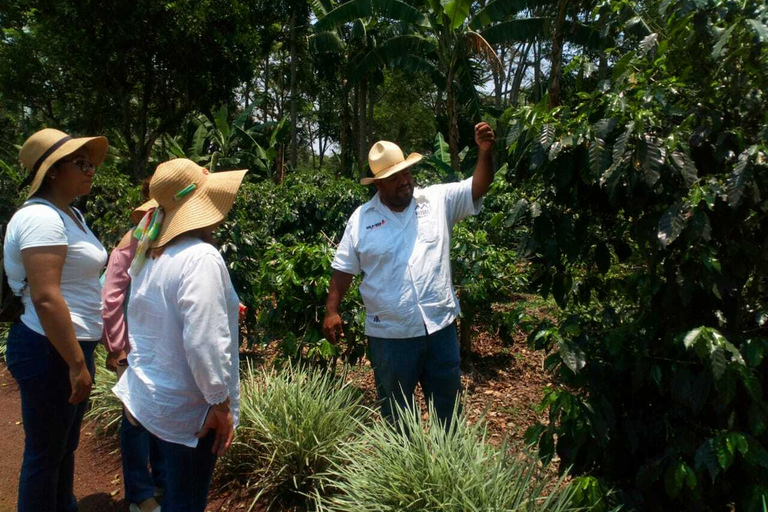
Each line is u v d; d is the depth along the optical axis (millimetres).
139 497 2703
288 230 8367
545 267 2412
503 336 5242
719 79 1994
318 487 2891
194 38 16781
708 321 2121
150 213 1961
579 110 2145
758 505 1885
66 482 2518
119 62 17266
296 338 3908
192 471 1903
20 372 2182
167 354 1815
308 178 10672
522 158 2219
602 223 2316
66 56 16656
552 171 2115
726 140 1898
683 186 1975
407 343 2727
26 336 2178
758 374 2023
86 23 16344
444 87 14867
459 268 4867
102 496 3066
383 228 2750
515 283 5285
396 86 29703
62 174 2238
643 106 1965
